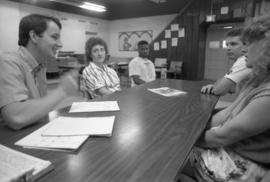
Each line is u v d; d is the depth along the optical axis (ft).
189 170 3.44
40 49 3.46
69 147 2.24
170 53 20.24
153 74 9.97
